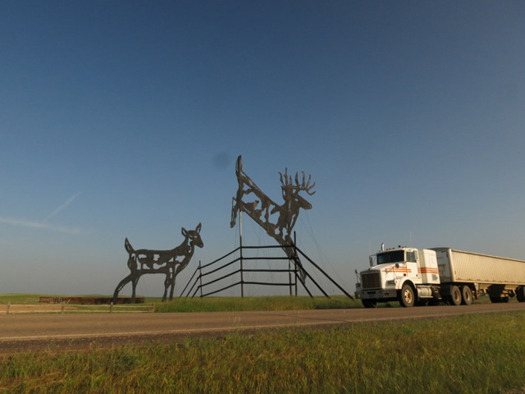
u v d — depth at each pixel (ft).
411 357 20.48
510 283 117.60
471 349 22.76
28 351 20.56
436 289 90.33
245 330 33.83
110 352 19.65
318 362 18.70
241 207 128.88
